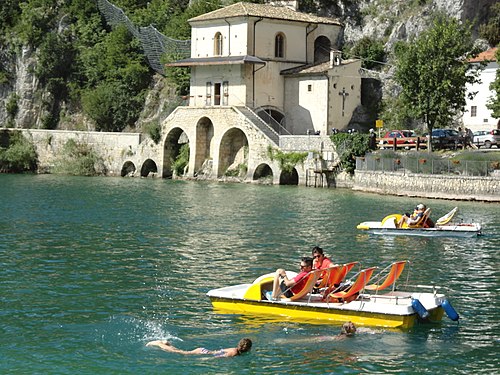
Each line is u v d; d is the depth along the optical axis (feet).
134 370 94.38
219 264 148.15
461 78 287.28
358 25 364.58
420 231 180.86
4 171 379.35
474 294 127.03
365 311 108.06
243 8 339.57
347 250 163.53
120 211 220.43
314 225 194.18
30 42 425.69
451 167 250.37
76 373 93.66
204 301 121.29
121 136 356.38
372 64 349.41
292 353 99.40
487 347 102.12
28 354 99.14
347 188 285.43
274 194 265.13
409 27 350.02
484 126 325.21
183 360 97.30
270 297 113.70
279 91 339.16
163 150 343.87
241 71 330.75
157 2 450.71
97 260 151.23
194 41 351.46
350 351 100.17
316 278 111.24
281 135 305.53
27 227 190.60
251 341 100.99
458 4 345.10
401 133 293.64
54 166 371.76
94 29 433.48
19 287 129.59
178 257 154.51
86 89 415.03
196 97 346.33
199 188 289.33
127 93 396.37
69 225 193.98
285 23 341.62
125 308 117.70
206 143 337.93
